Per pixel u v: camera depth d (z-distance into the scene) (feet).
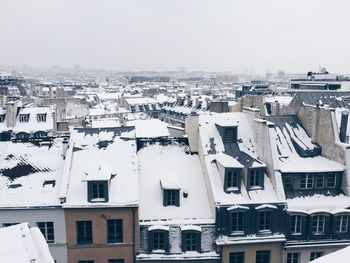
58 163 120.78
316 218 113.29
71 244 109.60
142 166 126.31
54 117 267.59
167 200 115.85
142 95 626.23
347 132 124.57
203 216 113.39
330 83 349.61
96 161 119.03
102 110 431.84
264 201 111.75
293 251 113.29
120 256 111.24
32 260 61.62
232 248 110.73
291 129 132.57
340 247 113.29
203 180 123.13
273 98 283.18
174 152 131.75
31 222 107.76
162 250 110.93
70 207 106.22
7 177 115.34
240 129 131.44
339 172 117.91
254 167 113.70
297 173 116.67
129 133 131.34
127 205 107.24
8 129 265.75
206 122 132.77
